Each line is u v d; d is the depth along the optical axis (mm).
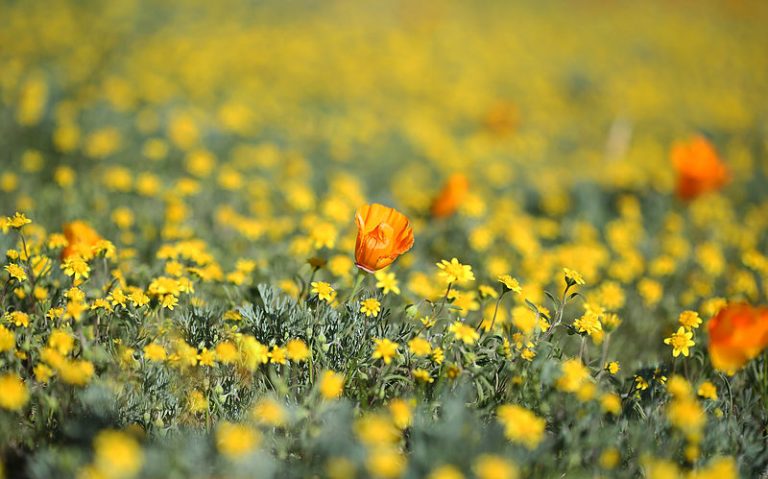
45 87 7141
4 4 12250
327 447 1953
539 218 6410
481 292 2869
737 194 7773
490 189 7250
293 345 2328
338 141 8273
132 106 7789
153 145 5832
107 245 2760
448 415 2117
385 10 18484
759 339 2387
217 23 14258
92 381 2156
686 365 2914
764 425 2648
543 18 20828
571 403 2234
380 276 2631
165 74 10250
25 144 5891
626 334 3697
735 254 5375
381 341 2334
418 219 5281
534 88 14031
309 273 3277
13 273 2479
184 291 2789
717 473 1971
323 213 4859
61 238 2902
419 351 2330
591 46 18312
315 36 14773
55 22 11648
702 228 6070
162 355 2287
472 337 2355
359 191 5809
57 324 2484
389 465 1773
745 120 12742
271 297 2797
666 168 8578
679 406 2174
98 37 11414
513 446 2109
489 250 4797
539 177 7715
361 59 13805
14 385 1930
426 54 15078
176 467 1830
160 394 2281
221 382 2396
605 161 9242
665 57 18219
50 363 2168
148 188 4402
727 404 2650
